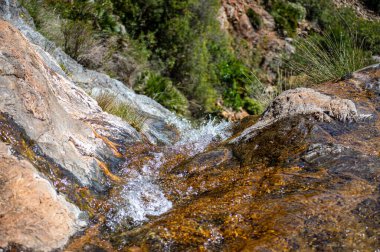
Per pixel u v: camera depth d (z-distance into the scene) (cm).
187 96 820
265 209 185
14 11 446
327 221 169
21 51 220
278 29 1168
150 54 795
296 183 202
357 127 246
